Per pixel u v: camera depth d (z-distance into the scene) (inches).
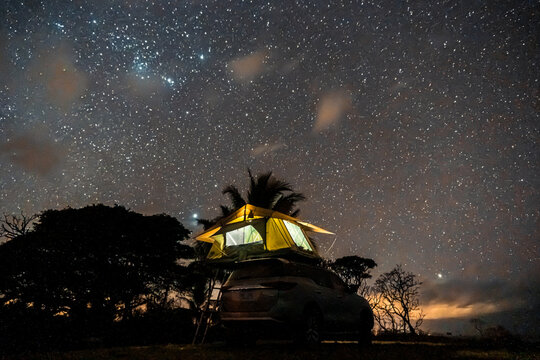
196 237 392.2
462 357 236.5
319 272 328.2
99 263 757.9
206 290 793.6
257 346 309.0
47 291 680.4
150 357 228.2
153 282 820.6
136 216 839.7
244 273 301.9
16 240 692.7
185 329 645.9
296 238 370.3
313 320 288.4
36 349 570.9
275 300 274.2
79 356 237.8
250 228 370.9
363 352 250.8
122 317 716.0
